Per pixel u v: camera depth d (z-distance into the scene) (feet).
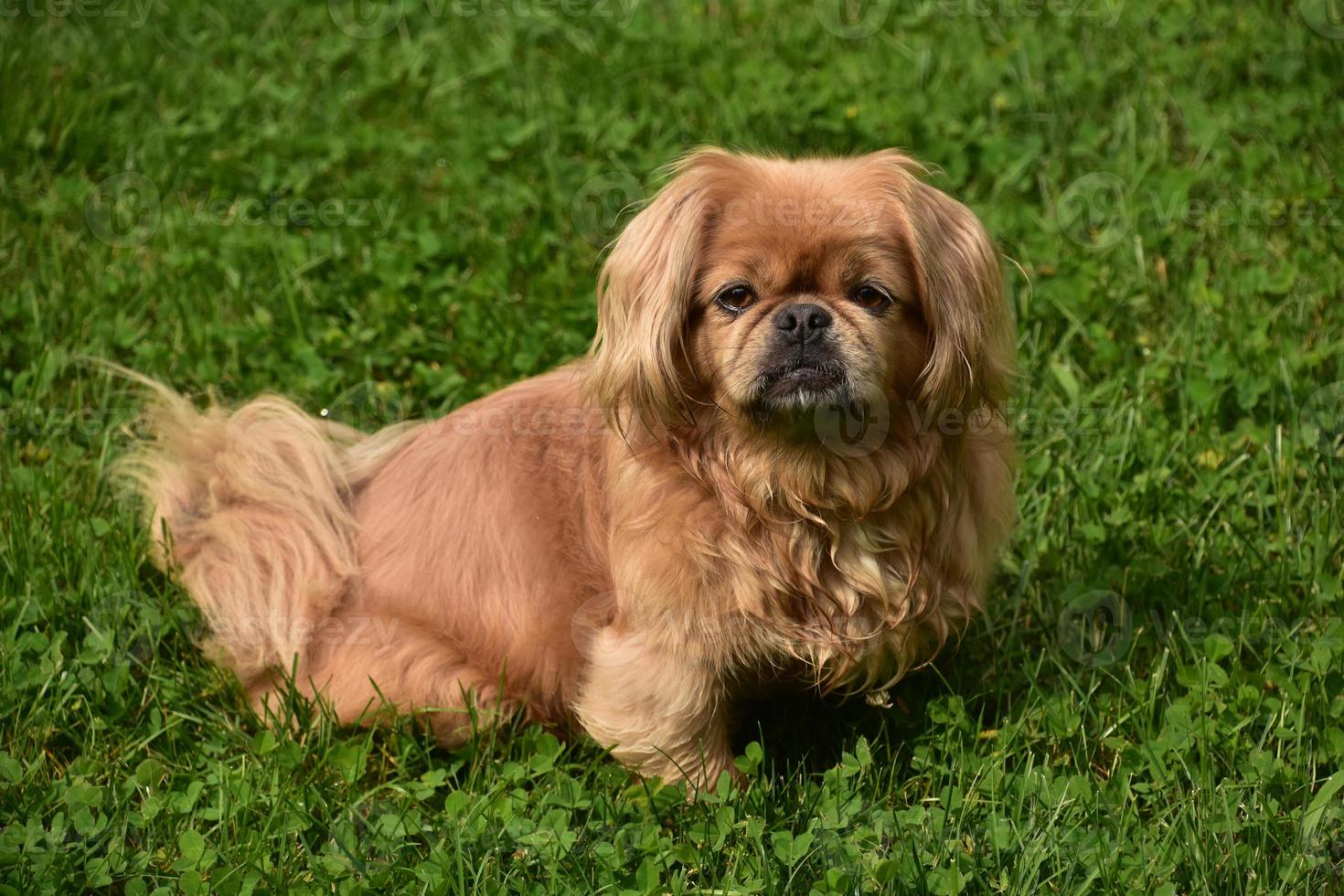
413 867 10.14
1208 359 14.93
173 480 12.59
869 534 10.60
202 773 11.14
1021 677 11.96
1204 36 21.02
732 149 18.61
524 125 19.94
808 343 9.62
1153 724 11.14
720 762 11.12
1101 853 9.48
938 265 10.09
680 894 9.48
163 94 20.86
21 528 13.02
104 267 17.17
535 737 11.22
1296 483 13.78
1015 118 19.49
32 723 11.34
